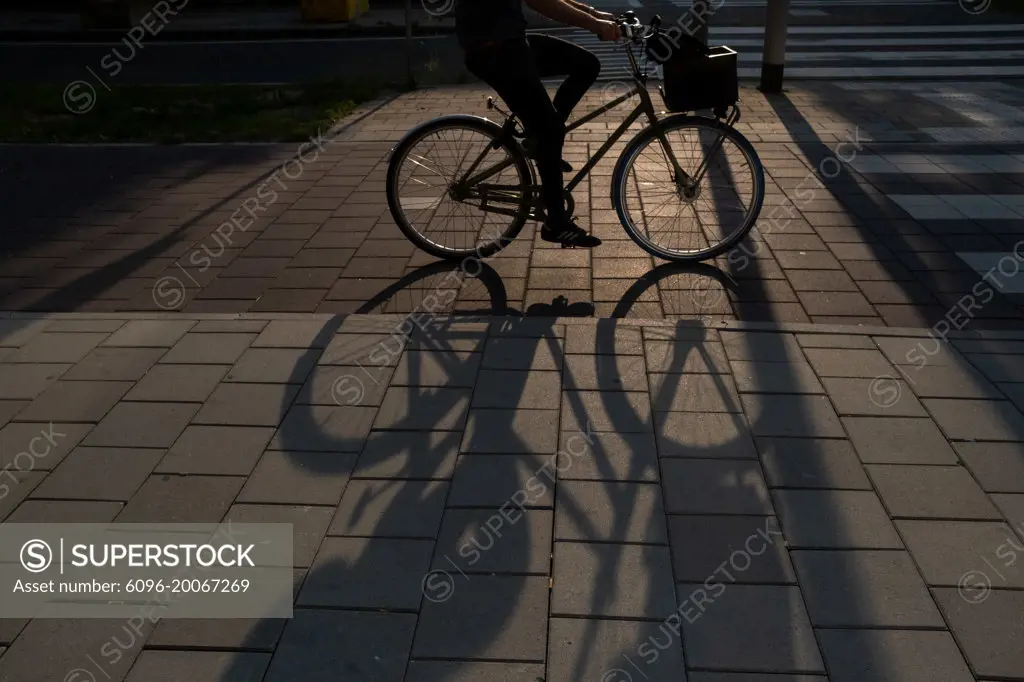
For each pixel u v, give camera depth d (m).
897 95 10.41
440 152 5.23
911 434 3.63
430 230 5.45
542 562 2.95
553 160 4.88
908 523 3.12
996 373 4.08
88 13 18.09
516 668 2.54
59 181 7.46
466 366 4.18
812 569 2.91
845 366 4.15
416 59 14.23
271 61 14.52
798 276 5.22
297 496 3.30
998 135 8.41
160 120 9.67
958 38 15.09
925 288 5.06
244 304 4.97
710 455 3.50
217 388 4.03
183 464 3.50
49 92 11.42
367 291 5.11
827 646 2.61
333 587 2.86
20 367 4.24
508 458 3.50
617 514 3.17
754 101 10.06
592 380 4.04
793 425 3.69
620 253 5.59
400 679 2.51
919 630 2.66
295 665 2.57
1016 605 2.75
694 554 2.98
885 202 6.48
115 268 5.52
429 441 3.62
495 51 4.64
